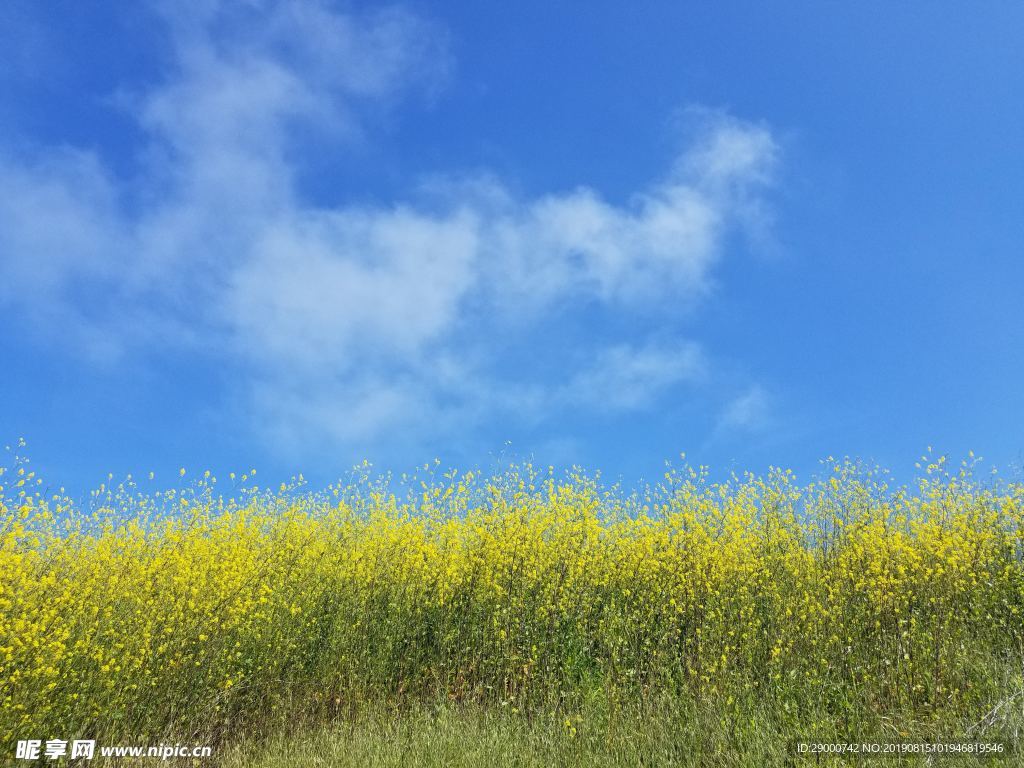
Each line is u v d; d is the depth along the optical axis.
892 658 7.33
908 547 9.03
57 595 7.37
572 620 8.88
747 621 8.48
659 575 9.49
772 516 11.20
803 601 8.39
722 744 6.23
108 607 7.81
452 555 10.00
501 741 6.55
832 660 7.46
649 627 8.72
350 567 9.88
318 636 8.93
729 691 7.09
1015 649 7.63
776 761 5.82
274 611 8.87
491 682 8.26
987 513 10.10
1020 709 6.10
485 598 9.39
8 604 6.57
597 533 10.42
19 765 5.84
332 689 8.30
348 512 11.97
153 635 7.63
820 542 10.34
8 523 7.80
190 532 10.11
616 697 7.32
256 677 8.14
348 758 6.25
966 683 6.89
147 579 8.38
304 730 7.43
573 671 8.23
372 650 8.77
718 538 10.39
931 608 8.15
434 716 7.50
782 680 7.22
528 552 9.92
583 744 6.50
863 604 8.23
